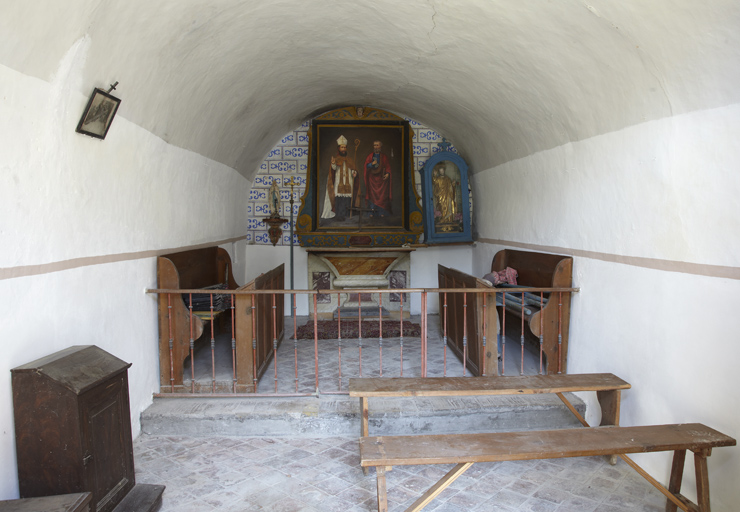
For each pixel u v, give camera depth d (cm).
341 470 364
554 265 509
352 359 588
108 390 289
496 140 662
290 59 559
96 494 274
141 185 418
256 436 417
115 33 313
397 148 844
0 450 249
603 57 361
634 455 376
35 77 270
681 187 325
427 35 481
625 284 388
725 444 277
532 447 276
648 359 359
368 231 836
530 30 394
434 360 576
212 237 627
